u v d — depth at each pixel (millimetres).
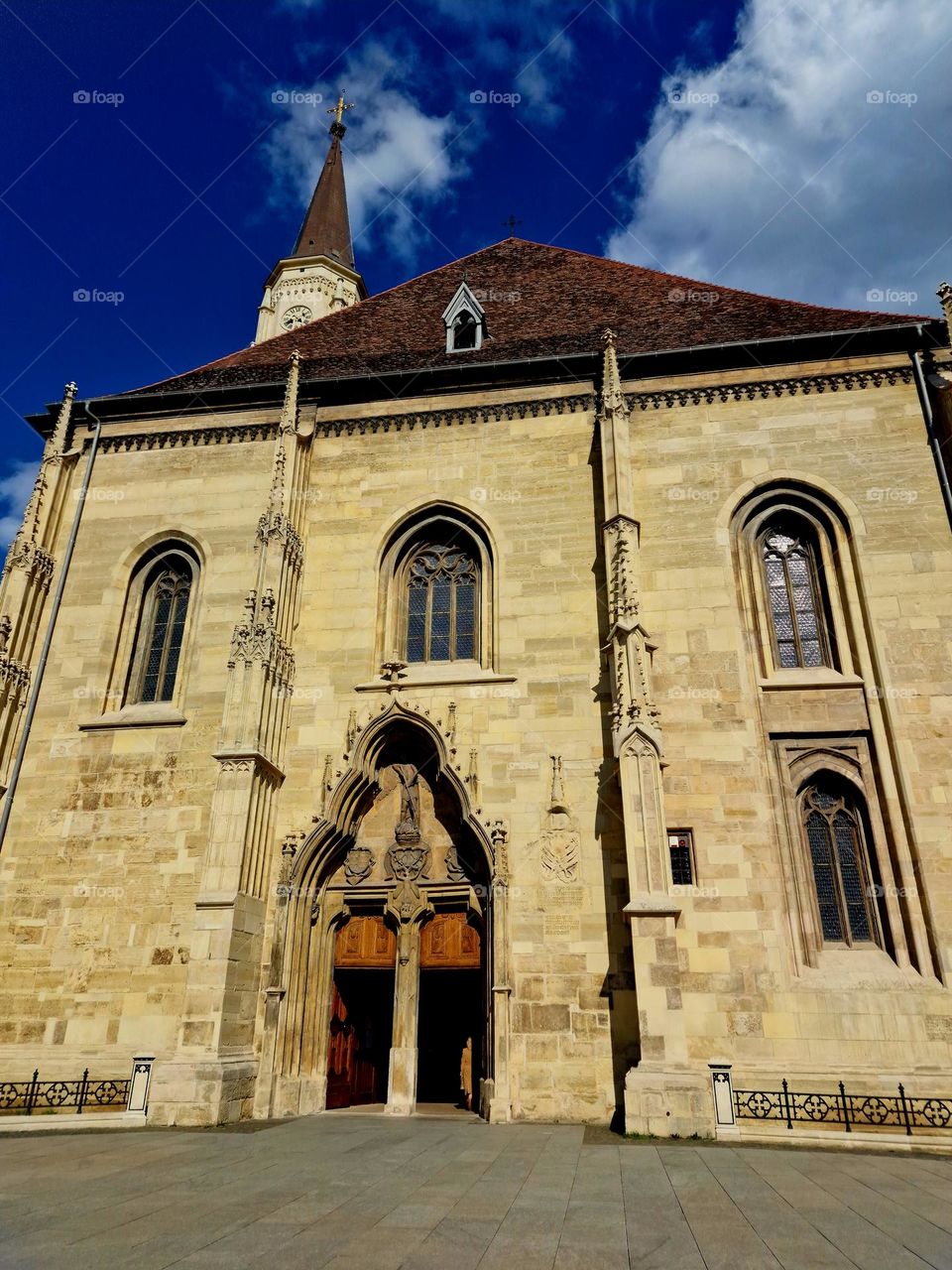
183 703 20781
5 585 21781
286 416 22641
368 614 21453
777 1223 8125
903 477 20203
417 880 19000
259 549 20953
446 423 23266
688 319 24672
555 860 17969
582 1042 16547
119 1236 7352
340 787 19172
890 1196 9625
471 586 22078
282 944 18000
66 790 20203
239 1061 16500
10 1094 17109
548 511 21609
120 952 18469
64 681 21578
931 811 17188
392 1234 7504
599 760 18734
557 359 22609
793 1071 15547
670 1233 7680
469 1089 20422
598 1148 12984
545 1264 6668
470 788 18734
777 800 18094
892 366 21234
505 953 17297
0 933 18922
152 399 24484
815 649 19859
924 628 18734
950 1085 15039
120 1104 16766
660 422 21891
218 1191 9406
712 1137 14141
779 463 20969
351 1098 19562
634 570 19234
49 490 23391
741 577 20328
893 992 15984
